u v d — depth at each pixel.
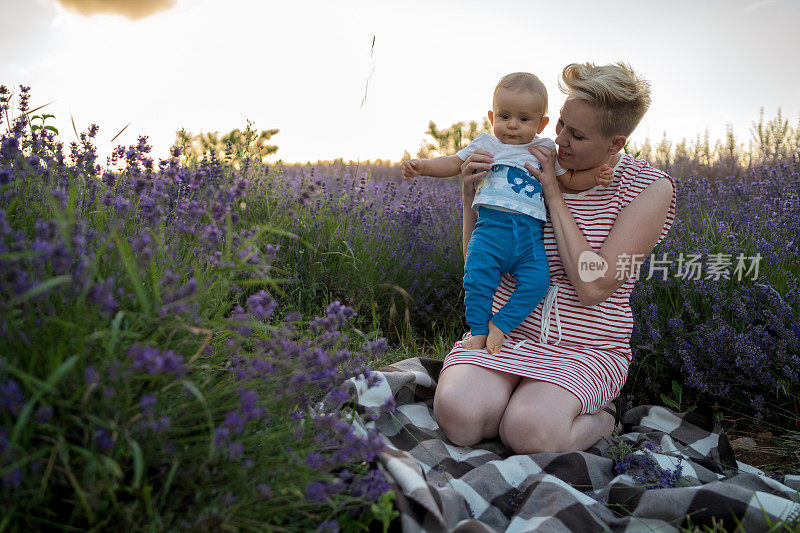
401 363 2.73
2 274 1.32
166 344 1.46
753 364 2.66
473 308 2.45
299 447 1.69
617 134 2.25
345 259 3.36
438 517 1.60
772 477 2.24
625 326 2.50
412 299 3.63
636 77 2.25
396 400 2.54
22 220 1.77
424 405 2.56
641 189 2.43
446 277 3.96
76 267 1.47
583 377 2.30
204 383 1.63
